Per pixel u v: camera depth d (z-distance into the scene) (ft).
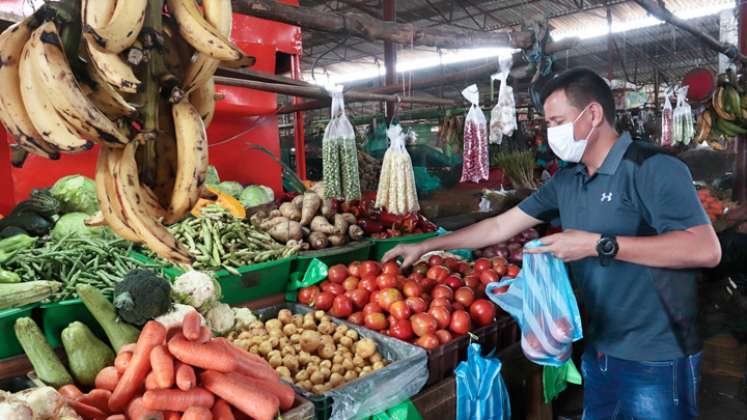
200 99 3.87
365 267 9.09
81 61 3.24
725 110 18.90
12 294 5.89
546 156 22.86
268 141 14.93
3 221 8.06
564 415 10.78
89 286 6.23
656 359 6.26
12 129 3.13
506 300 6.97
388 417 6.64
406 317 7.97
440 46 7.43
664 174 5.83
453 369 7.67
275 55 14.02
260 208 10.97
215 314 7.52
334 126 8.93
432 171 25.39
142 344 5.21
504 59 8.41
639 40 46.75
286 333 7.98
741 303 13.50
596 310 6.66
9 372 6.03
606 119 6.27
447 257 10.59
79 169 11.37
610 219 6.31
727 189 24.11
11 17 4.76
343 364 7.32
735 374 12.12
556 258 6.08
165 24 3.47
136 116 3.12
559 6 40.34
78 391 5.46
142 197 3.32
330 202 10.59
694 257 5.55
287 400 5.65
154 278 6.36
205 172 3.40
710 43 14.44
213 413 5.21
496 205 16.88
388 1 21.06
